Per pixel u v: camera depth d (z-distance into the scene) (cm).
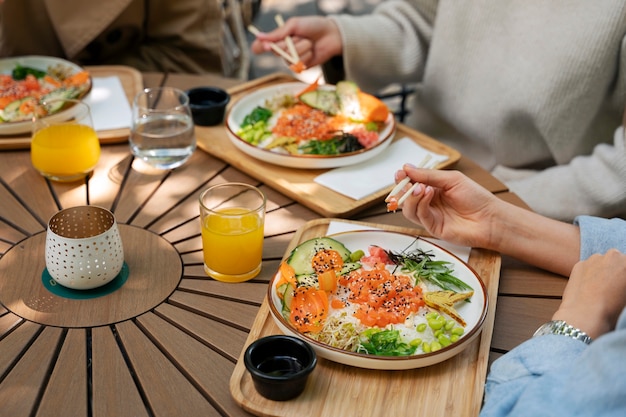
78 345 105
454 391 100
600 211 165
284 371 100
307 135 158
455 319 109
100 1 212
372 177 148
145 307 114
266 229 134
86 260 112
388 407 97
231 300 116
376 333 105
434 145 162
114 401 96
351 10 366
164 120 150
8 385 98
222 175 151
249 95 171
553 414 88
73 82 168
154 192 144
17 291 116
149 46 237
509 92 180
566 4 168
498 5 179
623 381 84
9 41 215
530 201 171
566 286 113
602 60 166
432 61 196
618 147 162
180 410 95
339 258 118
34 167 149
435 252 124
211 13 237
